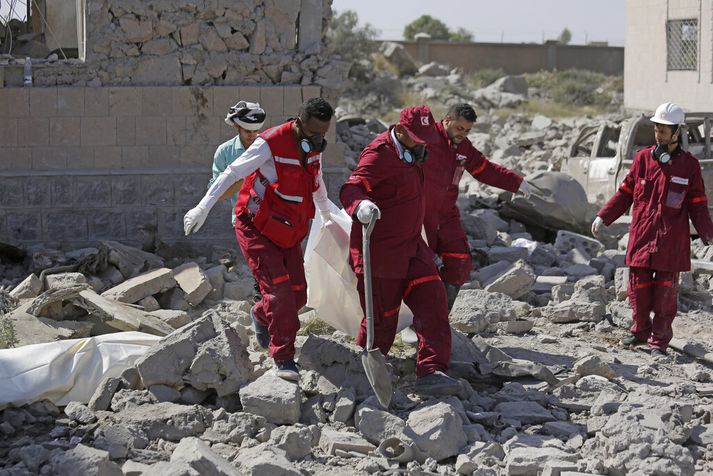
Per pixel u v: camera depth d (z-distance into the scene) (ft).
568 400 20.95
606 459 17.46
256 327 21.98
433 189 22.49
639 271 25.40
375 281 20.33
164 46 35.06
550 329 27.61
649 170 24.82
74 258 32.55
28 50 40.75
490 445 17.97
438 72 147.84
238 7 35.29
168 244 34.45
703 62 83.15
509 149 68.18
